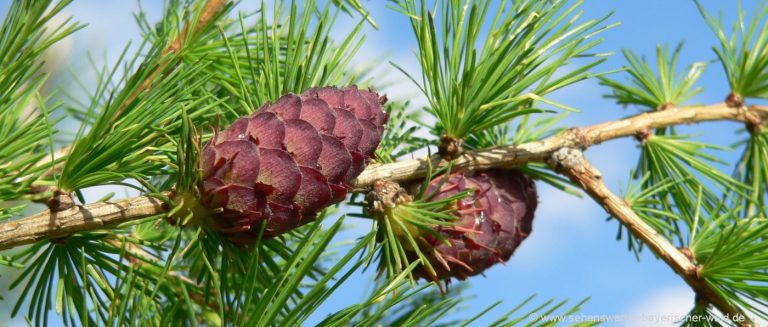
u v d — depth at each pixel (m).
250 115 0.21
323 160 0.21
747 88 0.29
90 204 0.21
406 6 0.24
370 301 0.20
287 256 0.22
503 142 0.28
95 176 0.21
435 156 0.24
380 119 0.22
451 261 0.23
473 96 0.24
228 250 0.21
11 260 0.22
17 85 0.21
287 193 0.21
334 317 0.20
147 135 0.22
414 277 0.24
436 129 0.27
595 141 0.26
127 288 0.20
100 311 0.22
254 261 0.20
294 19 0.23
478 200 0.24
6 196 0.21
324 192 0.21
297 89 0.23
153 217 0.21
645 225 0.25
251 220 0.21
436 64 0.24
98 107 0.30
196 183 0.20
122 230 0.23
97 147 0.21
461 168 0.24
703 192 0.29
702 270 0.24
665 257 0.25
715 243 0.26
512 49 0.24
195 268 0.27
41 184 0.22
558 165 0.25
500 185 0.25
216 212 0.21
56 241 0.22
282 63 0.25
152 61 0.22
